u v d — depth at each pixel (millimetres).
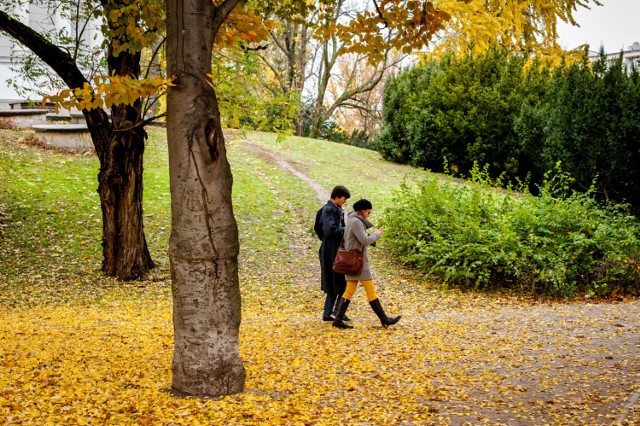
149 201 15750
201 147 4785
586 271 11211
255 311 9891
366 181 19828
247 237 14078
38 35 10477
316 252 13508
